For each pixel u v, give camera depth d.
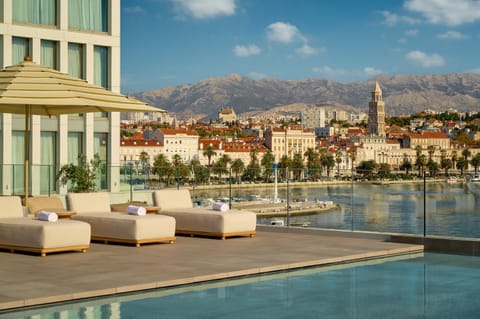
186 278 10.15
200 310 8.39
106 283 9.71
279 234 16.14
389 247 13.87
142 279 10.05
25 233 12.45
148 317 8.01
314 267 11.86
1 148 26.64
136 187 25.14
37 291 9.11
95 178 25.16
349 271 11.41
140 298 9.11
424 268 11.78
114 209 17.03
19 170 23.23
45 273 10.55
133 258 12.14
